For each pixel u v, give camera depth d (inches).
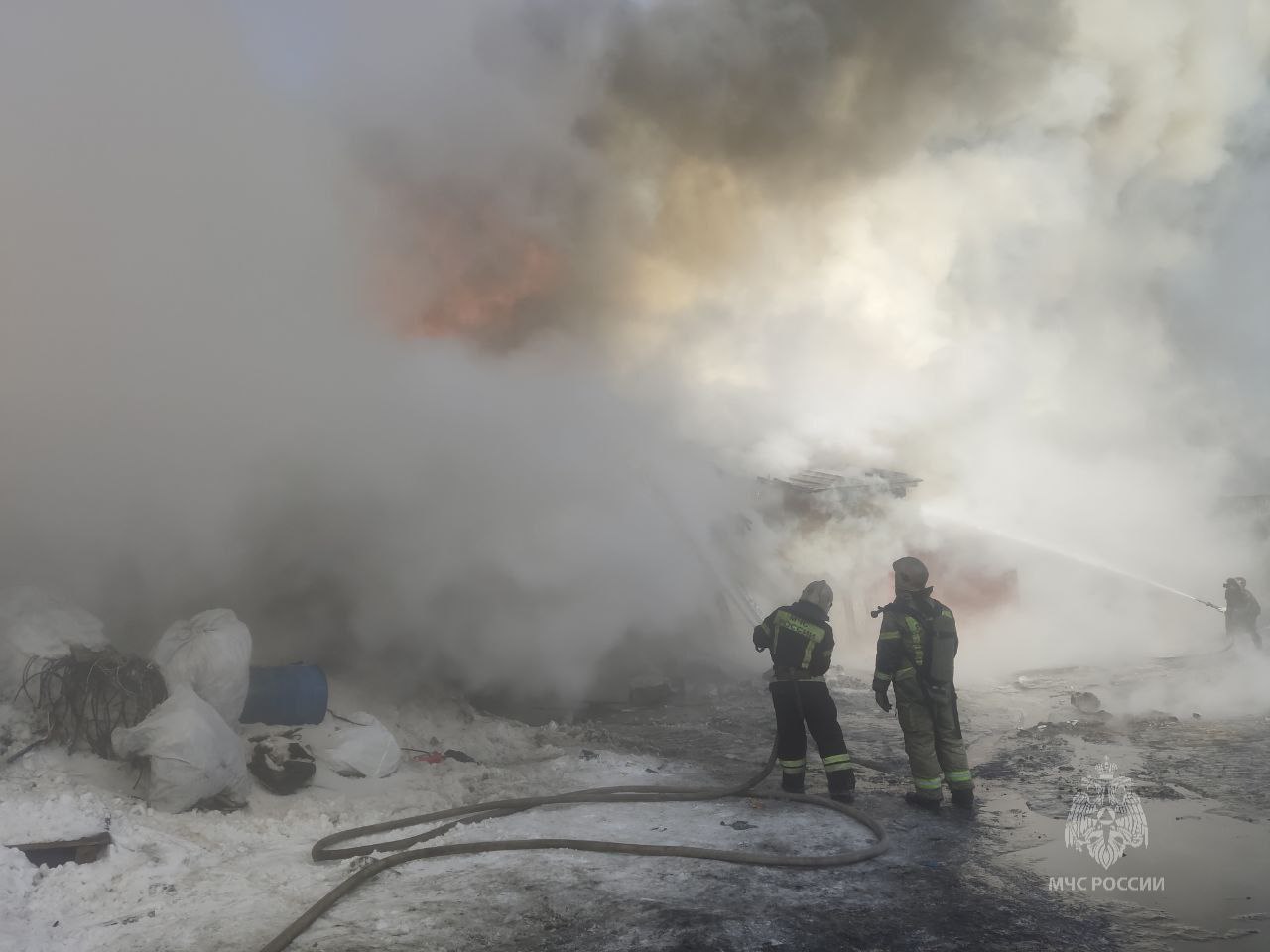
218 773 211.0
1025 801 223.6
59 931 156.4
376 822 215.8
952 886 172.7
